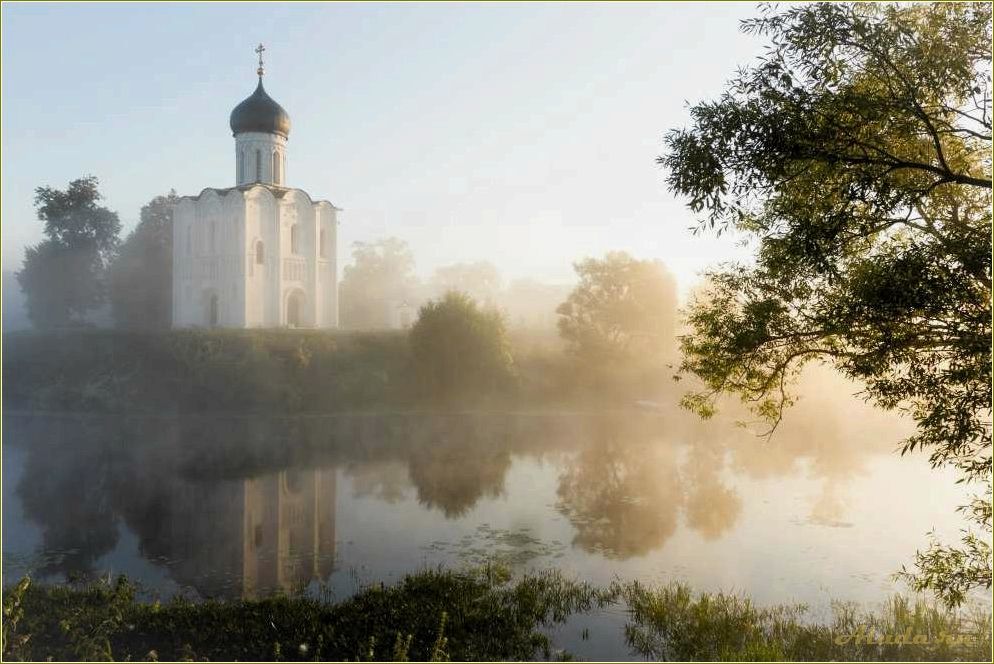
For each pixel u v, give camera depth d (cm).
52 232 7212
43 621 1207
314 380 6009
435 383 6228
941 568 1223
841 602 1502
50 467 3416
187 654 1081
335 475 3200
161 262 7688
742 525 2217
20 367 6197
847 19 1025
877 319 1059
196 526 2298
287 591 1611
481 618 1312
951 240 1020
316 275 7144
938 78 1020
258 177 7031
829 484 2931
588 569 1756
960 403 1029
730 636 1252
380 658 1102
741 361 1270
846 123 1059
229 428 4866
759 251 1235
